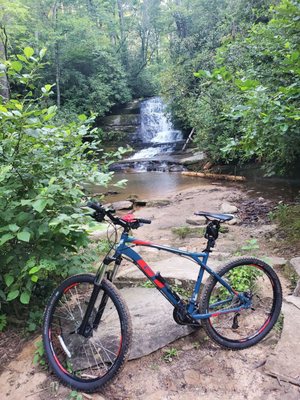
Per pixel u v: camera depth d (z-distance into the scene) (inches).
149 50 1029.2
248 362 88.4
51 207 104.7
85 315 86.0
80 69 765.9
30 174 107.4
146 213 267.7
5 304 115.2
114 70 789.2
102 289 82.7
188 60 552.1
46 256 104.6
